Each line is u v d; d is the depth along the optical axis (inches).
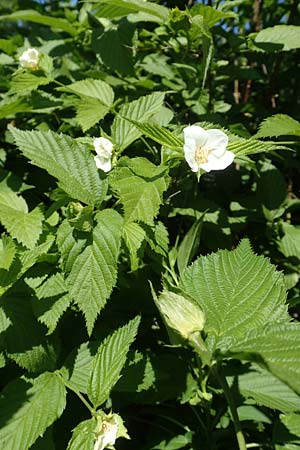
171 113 16.6
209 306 10.0
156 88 19.7
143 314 14.5
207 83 19.9
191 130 11.4
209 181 19.8
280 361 7.4
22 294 12.5
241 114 21.9
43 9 28.3
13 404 11.3
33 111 18.4
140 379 11.8
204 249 17.7
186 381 12.2
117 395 12.6
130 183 11.5
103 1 16.8
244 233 18.7
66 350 13.1
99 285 11.1
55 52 22.0
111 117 19.4
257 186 18.1
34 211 13.3
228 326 9.6
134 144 17.4
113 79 19.8
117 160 12.8
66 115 20.9
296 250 16.8
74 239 11.4
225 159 11.6
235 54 21.8
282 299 9.9
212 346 9.4
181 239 17.7
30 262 11.8
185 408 13.3
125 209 11.0
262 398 11.3
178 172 14.7
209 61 16.0
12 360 12.9
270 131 15.0
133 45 19.8
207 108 19.3
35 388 11.6
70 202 12.0
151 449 12.3
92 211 11.7
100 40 19.8
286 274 17.2
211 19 17.3
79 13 22.9
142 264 14.0
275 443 11.6
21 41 25.0
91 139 14.1
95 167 12.3
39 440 11.4
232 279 10.4
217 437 12.1
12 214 12.9
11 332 11.9
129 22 19.9
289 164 19.6
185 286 10.6
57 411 11.1
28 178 18.3
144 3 18.2
